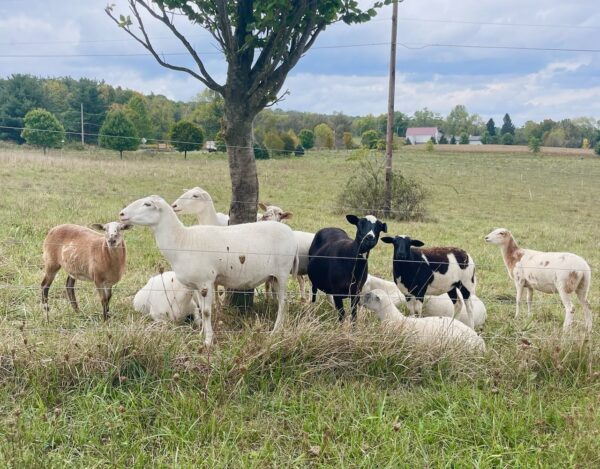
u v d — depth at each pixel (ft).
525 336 21.16
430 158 161.68
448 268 25.80
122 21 21.77
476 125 449.89
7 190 54.29
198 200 28.63
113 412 15.24
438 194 85.71
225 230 21.83
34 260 30.68
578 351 18.89
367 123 292.61
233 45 22.45
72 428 14.64
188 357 16.93
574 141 269.44
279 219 33.40
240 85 23.36
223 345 18.83
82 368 16.37
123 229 22.72
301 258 27.78
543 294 33.40
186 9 22.70
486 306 30.12
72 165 81.71
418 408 16.43
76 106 203.72
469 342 19.51
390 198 63.87
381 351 18.06
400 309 27.37
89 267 23.24
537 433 15.34
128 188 64.59
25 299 25.04
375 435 14.89
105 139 143.43
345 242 24.08
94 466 13.21
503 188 94.58
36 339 17.99
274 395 16.40
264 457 13.93
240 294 23.98
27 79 197.36
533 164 140.77
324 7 22.89
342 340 18.02
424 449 14.55
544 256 28.43
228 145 24.27
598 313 29.37
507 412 15.93
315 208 64.54
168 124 268.00
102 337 17.29
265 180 88.17
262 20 20.97
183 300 23.12
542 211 72.33
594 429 15.23
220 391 16.08
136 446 14.02
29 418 14.73
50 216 42.37
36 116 132.87
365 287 26.66
